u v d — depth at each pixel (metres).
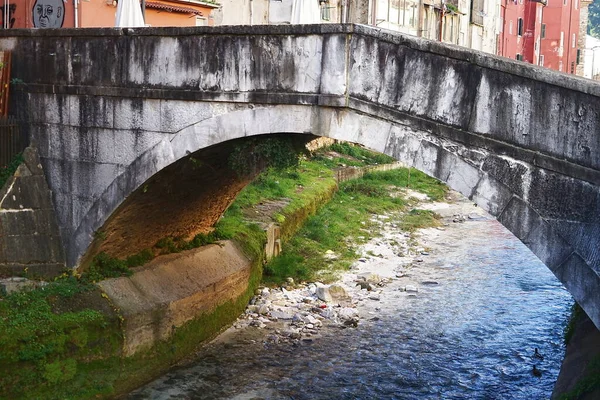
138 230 14.07
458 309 17.86
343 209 26.67
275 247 20.12
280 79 10.88
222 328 15.93
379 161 35.31
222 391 13.06
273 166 12.09
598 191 8.61
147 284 13.96
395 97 10.02
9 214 12.89
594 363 10.88
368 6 32.84
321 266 20.56
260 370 13.98
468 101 9.47
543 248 9.02
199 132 11.72
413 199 31.64
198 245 16.44
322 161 31.55
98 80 12.55
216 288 15.61
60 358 11.69
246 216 20.39
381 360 14.65
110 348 12.52
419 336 15.97
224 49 11.27
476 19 45.38
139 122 12.29
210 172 13.63
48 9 19.64
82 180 13.01
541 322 17.00
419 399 13.05
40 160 13.31
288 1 28.45
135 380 12.95
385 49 10.04
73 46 12.73
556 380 13.01
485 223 28.92
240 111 11.30
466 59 9.40
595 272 8.64
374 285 19.59
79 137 12.93
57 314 12.09
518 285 20.16
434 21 39.78
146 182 12.41
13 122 13.27
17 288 12.50
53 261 13.19
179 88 11.76
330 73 10.44
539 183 9.01
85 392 11.88
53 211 13.29
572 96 8.73
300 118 10.78
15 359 11.09
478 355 15.01
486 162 9.37
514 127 9.16
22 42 13.25
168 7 21.98
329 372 14.02
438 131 9.69
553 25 55.84
